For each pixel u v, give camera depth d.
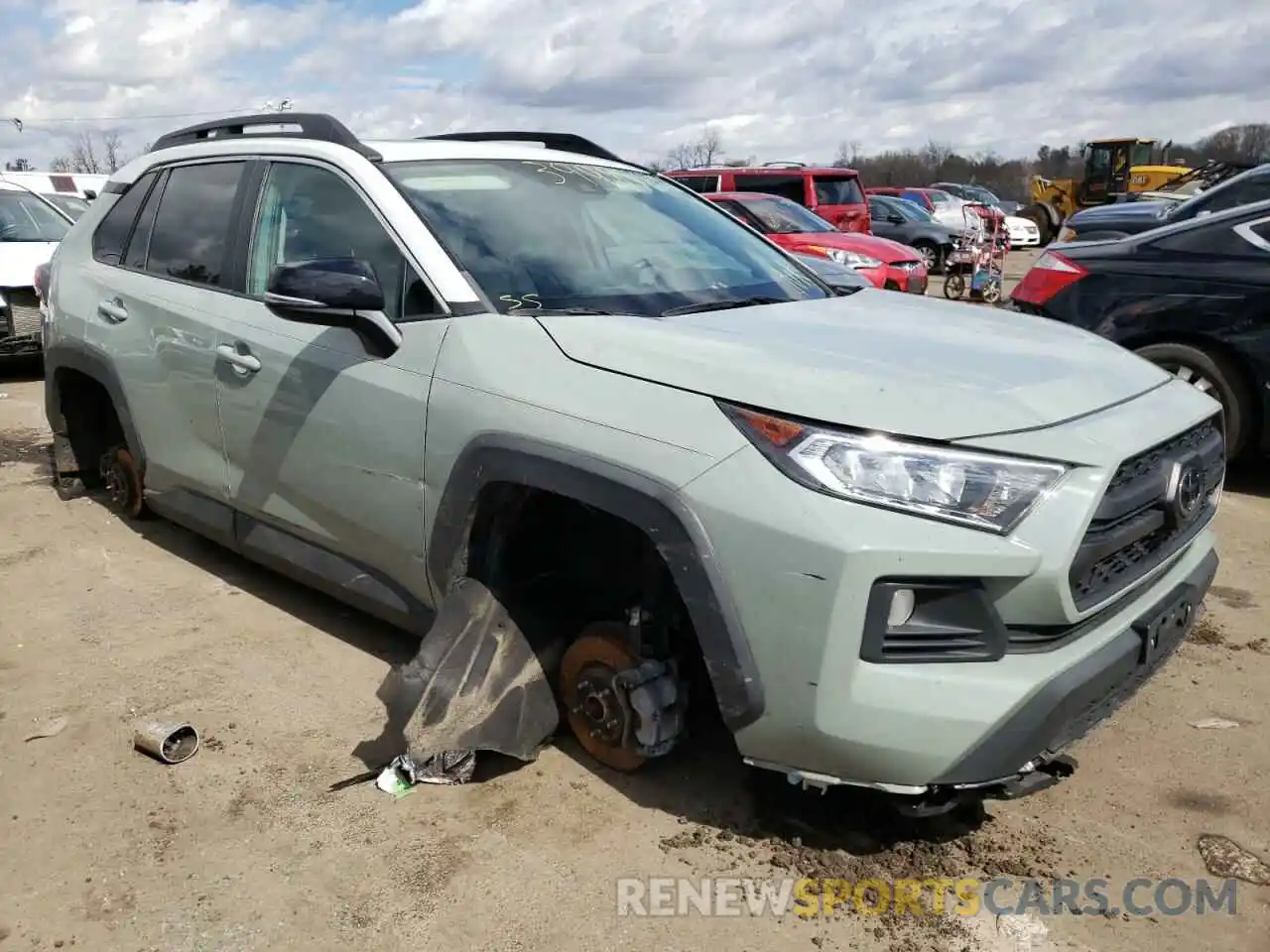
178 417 4.07
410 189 3.30
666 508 2.41
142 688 3.53
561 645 3.05
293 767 3.06
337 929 2.41
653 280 3.37
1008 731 2.24
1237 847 2.69
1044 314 6.26
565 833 2.74
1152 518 2.56
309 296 2.93
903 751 2.24
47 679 3.60
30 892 2.55
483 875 2.59
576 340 2.77
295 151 3.67
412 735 2.83
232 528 3.95
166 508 4.38
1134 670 2.58
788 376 2.44
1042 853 2.66
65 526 5.13
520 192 3.53
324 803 2.88
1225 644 3.85
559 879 2.57
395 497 3.11
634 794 2.88
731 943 2.35
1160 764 3.06
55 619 4.09
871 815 2.78
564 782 2.95
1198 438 2.83
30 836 2.76
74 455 5.43
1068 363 2.78
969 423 2.31
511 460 2.71
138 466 4.44
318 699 3.45
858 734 2.25
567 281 3.20
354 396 3.19
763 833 2.73
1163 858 2.65
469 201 3.37
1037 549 2.24
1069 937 2.37
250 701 3.44
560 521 3.03
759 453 2.33
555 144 4.26
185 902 2.51
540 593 3.05
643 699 2.74
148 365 4.18
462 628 2.95
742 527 2.30
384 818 2.81
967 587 2.24
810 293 3.63
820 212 16.44
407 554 3.15
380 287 3.13
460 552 2.95
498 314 2.97
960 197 29.80
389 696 2.92
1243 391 5.57
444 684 2.89
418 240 3.14
